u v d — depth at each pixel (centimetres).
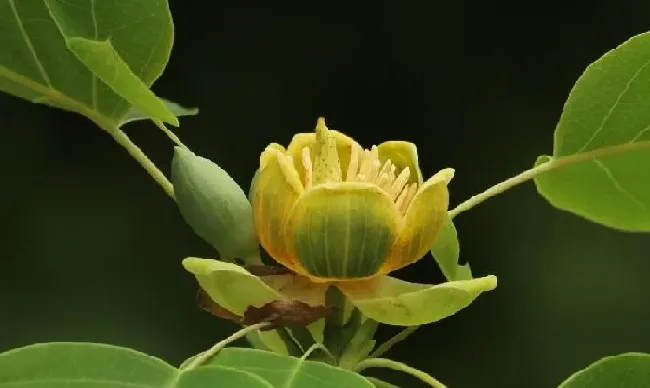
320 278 66
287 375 61
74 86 70
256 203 66
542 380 135
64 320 132
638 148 71
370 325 67
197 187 67
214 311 66
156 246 136
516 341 136
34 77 70
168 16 68
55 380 60
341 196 64
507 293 137
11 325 131
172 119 65
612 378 65
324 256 65
